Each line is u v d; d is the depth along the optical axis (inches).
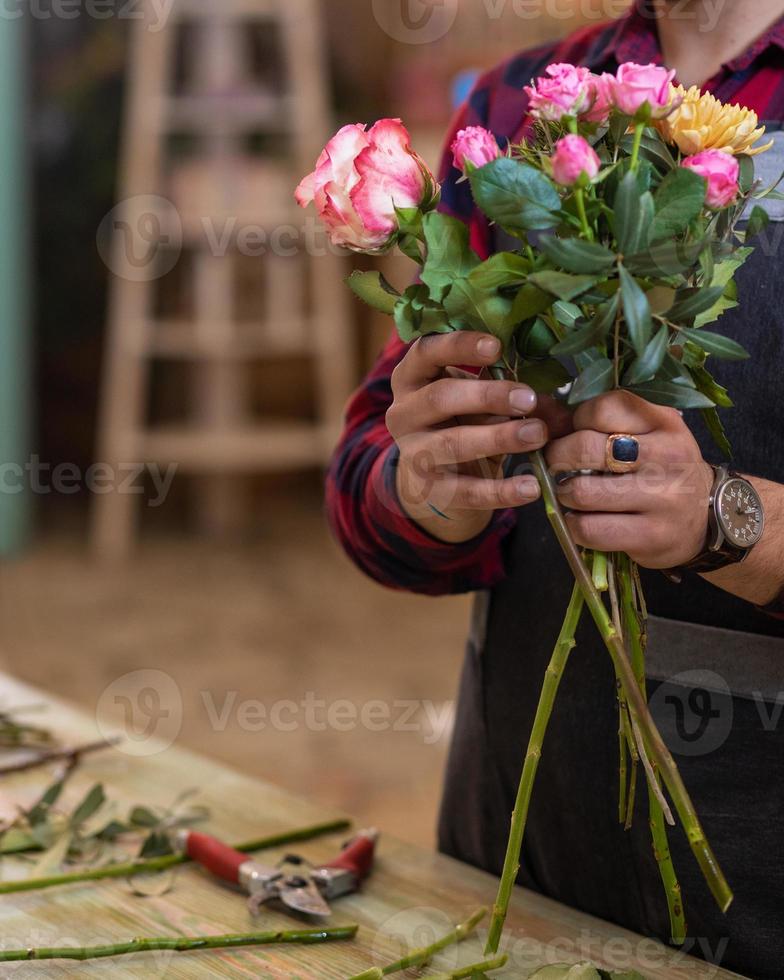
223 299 243.9
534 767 39.5
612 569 38.1
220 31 230.5
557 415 38.1
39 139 266.8
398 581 53.6
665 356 35.2
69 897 48.8
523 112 55.1
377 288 37.9
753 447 46.8
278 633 198.2
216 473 259.3
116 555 242.5
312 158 233.8
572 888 53.3
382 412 55.9
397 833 126.8
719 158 33.9
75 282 274.4
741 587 40.8
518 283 35.8
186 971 42.8
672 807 48.4
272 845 53.0
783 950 47.0
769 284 46.1
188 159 236.2
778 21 47.8
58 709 69.9
